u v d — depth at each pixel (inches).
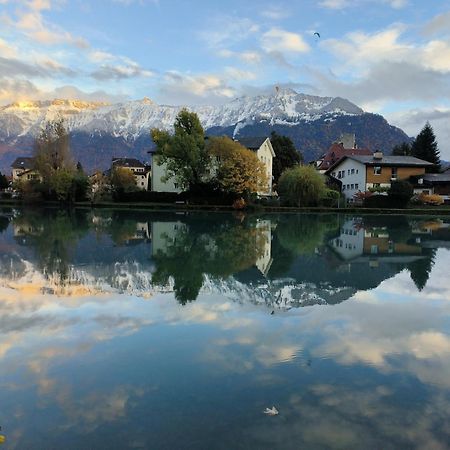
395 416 155.0
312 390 175.0
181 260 509.7
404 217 1541.6
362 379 186.4
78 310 292.2
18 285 369.4
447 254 584.1
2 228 938.1
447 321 274.2
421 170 2190.0
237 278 404.5
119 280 391.2
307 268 463.5
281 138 2950.3
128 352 216.8
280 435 142.2
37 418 153.7
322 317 279.4
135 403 164.2
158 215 1540.4
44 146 2407.7
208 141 2078.0
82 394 171.9
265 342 231.6
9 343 230.2
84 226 1017.5
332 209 1795.0
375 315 286.8
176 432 144.5
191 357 209.8
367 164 2140.7
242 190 1908.2
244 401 165.6
